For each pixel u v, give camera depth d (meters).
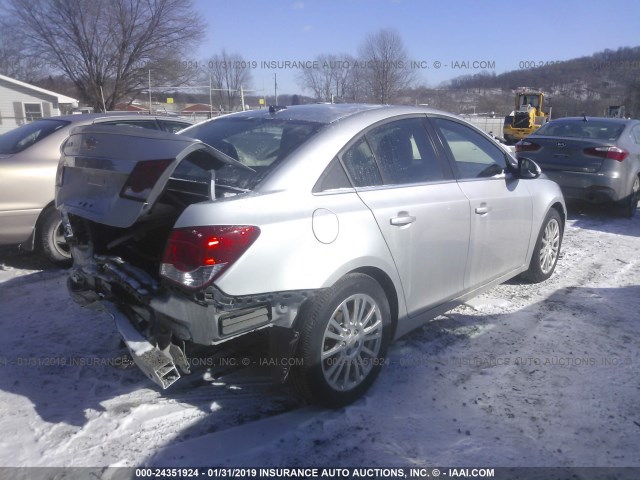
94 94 36.00
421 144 3.98
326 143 3.38
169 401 3.44
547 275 5.53
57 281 5.55
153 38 35.50
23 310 4.81
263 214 2.95
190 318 2.85
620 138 8.52
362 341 3.40
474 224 4.14
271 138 3.52
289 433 3.13
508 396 3.51
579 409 3.38
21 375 3.74
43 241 5.76
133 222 2.88
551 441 3.09
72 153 3.46
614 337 4.34
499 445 3.05
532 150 8.81
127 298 3.19
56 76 38.31
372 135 3.65
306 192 3.17
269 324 3.01
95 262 3.32
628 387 3.62
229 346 3.99
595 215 9.04
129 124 6.49
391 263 3.50
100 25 35.06
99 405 3.40
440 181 3.98
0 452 2.98
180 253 2.80
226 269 2.78
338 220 3.21
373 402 3.43
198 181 3.32
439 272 3.91
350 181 3.41
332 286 3.17
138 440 3.07
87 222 3.34
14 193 5.50
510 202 4.57
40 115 32.06
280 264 2.95
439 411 3.35
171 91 33.91
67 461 2.91
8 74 38.47
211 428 3.18
